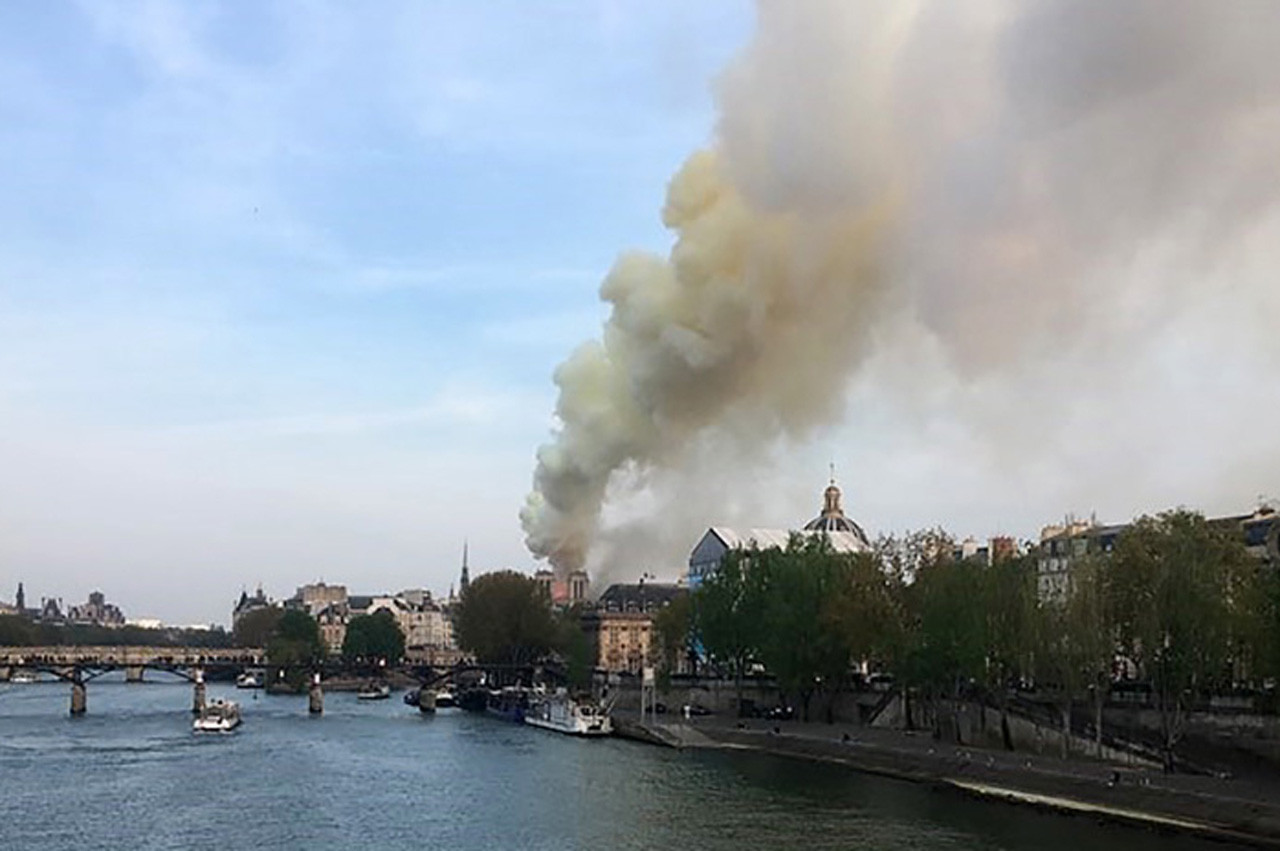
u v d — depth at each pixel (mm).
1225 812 101562
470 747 176500
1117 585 130750
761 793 126750
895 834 101938
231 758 160875
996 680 146125
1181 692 121875
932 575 161000
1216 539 140000
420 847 99750
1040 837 99812
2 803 120938
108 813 115438
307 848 99750
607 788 131500
